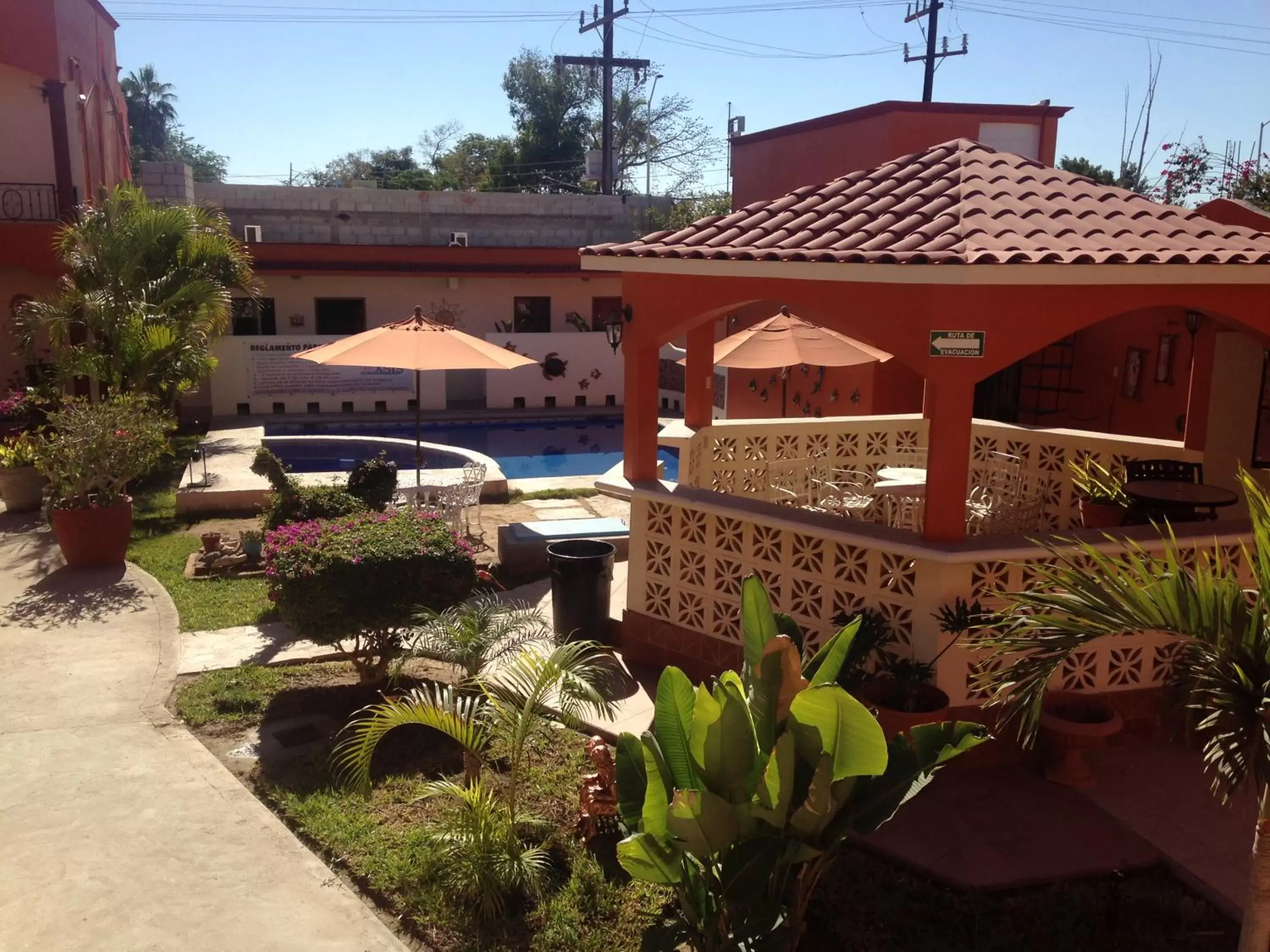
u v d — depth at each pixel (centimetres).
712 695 417
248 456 1766
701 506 792
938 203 760
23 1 1780
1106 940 508
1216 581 415
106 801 621
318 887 542
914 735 430
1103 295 660
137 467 1141
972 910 526
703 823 391
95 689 792
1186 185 1945
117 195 1609
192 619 959
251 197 3334
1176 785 657
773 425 1143
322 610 739
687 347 1067
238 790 640
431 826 591
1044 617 457
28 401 1551
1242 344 934
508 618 673
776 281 738
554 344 2725
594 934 508
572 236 3656
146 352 1524
